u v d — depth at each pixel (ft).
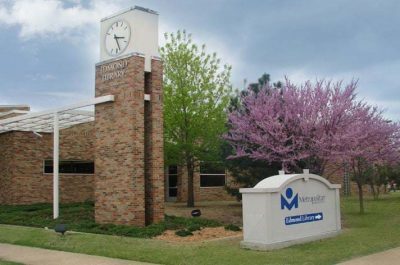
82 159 88.63
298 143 57.41
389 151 64.39
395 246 40.45
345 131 56.39
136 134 53.01
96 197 56.18
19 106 99.04
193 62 83.20
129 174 52.70
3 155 83.76
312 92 58.65
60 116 69.15
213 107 83.15
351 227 53.52
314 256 35.40
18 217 62.23
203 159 84.33
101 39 57.62
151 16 56.34
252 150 60.90
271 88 63.10
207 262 33.58
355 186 120.26
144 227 50.65
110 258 36.60
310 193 44.04
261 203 39.11
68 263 34.96
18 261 36.11
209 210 75.66
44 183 83.82
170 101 81.51
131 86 53.31
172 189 105.29
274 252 37.27
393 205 83.35
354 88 58.70
